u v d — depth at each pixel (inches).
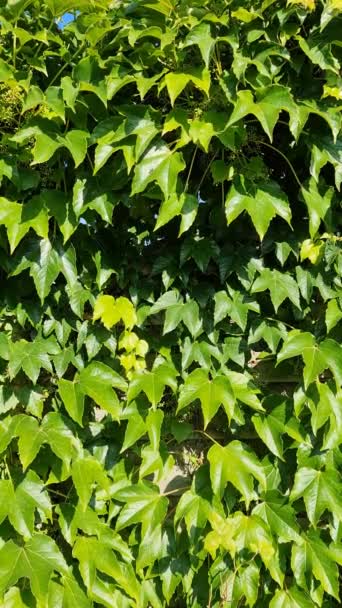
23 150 66.6
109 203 68.1
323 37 67.3
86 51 68.0
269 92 63.8
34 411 71.2
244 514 76.3
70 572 71.4
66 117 67.1
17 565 64.4
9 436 67.3
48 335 72.3
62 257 68.7
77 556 68.6
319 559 72.6
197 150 73.9
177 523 71.1
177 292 73.1
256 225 64.0
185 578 73.7
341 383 68.5
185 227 65.4
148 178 64.4
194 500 71.6
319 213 68.9
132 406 71.8
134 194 70.5
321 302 78.0
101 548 69.9
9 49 67.7
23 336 74.6
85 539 70.6
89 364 72.4
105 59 68.9
